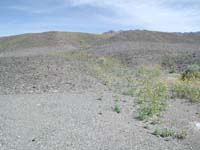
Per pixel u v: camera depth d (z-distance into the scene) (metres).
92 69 15.45
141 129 6.52
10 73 13.11
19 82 11.70
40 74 12.91
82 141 5.44
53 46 38.19
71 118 6.97
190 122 7.37
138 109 8.30
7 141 5.23
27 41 43.97
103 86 12.00
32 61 15.79
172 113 8.22
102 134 5.92
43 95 9.89
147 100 9.41
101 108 8.28
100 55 23.59
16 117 6.86
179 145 5.67
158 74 16.23
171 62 20.47
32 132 5.78
